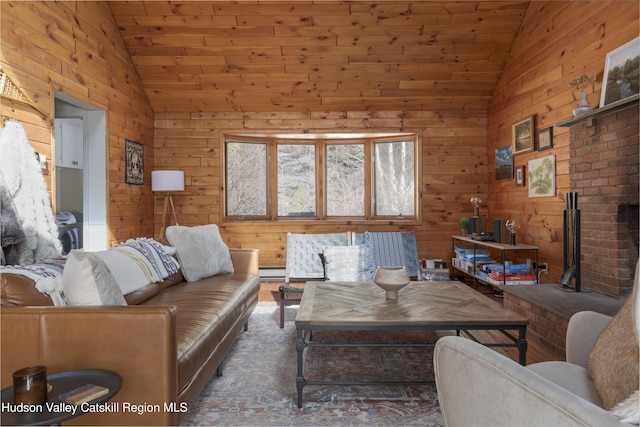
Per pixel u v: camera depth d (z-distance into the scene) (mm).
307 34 4367
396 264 4621
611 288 2871
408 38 4418
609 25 3002
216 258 3371
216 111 5336
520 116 4398
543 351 2721
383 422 1859
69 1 3432
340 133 5375
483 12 4184
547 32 3834
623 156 2727
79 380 1359
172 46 4508
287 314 3746
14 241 2514
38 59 3025
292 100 5180
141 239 2979
